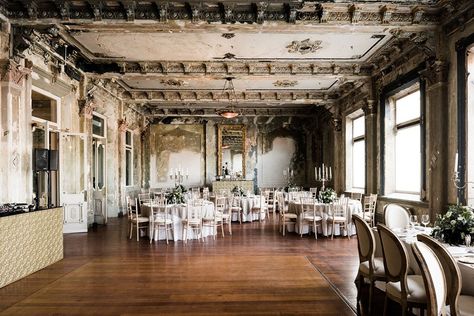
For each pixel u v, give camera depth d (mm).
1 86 6203
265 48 8352
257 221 11641
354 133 12516
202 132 17125
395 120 9461
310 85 12055
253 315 3990
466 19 5922
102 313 4047
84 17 6230
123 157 13055
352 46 8195
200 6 6109
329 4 6148
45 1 6078
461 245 4059
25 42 6371
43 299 4484
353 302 4395
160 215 8344
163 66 9539
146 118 16656
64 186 9109
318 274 5527
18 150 6453
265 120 17109
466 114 5965
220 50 8469
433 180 6734
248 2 6023
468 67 5945
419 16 6328
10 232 5102
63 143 8805
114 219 11852
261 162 17031
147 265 6066
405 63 8188
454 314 2875
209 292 4719
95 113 10648
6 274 5012
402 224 5652
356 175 12359
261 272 5641
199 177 16984
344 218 8617
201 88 12508
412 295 3451
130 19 6246
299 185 16969
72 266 6016
